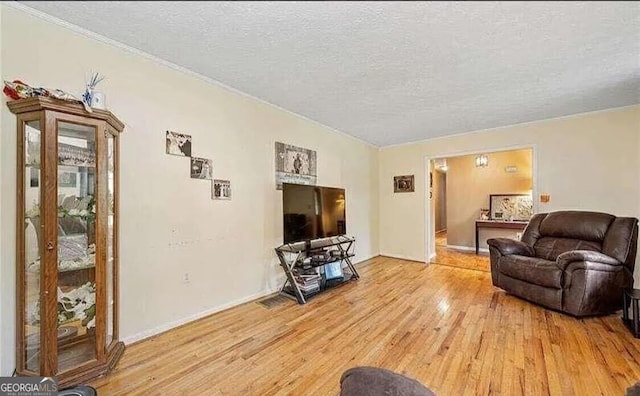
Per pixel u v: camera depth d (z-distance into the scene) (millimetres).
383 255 5898
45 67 1878
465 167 6723
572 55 2281
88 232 1868
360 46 2166
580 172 3814
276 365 1973
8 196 1729
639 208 3436
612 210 3596
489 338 2344
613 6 1687
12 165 1738
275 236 3545
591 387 1714
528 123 4227
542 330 2486
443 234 9344
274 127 3551
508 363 1979
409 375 1855
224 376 1850
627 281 2865
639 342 2262
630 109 3490
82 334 1866
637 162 3449
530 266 3080
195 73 2662
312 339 2338
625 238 2922
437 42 2100
